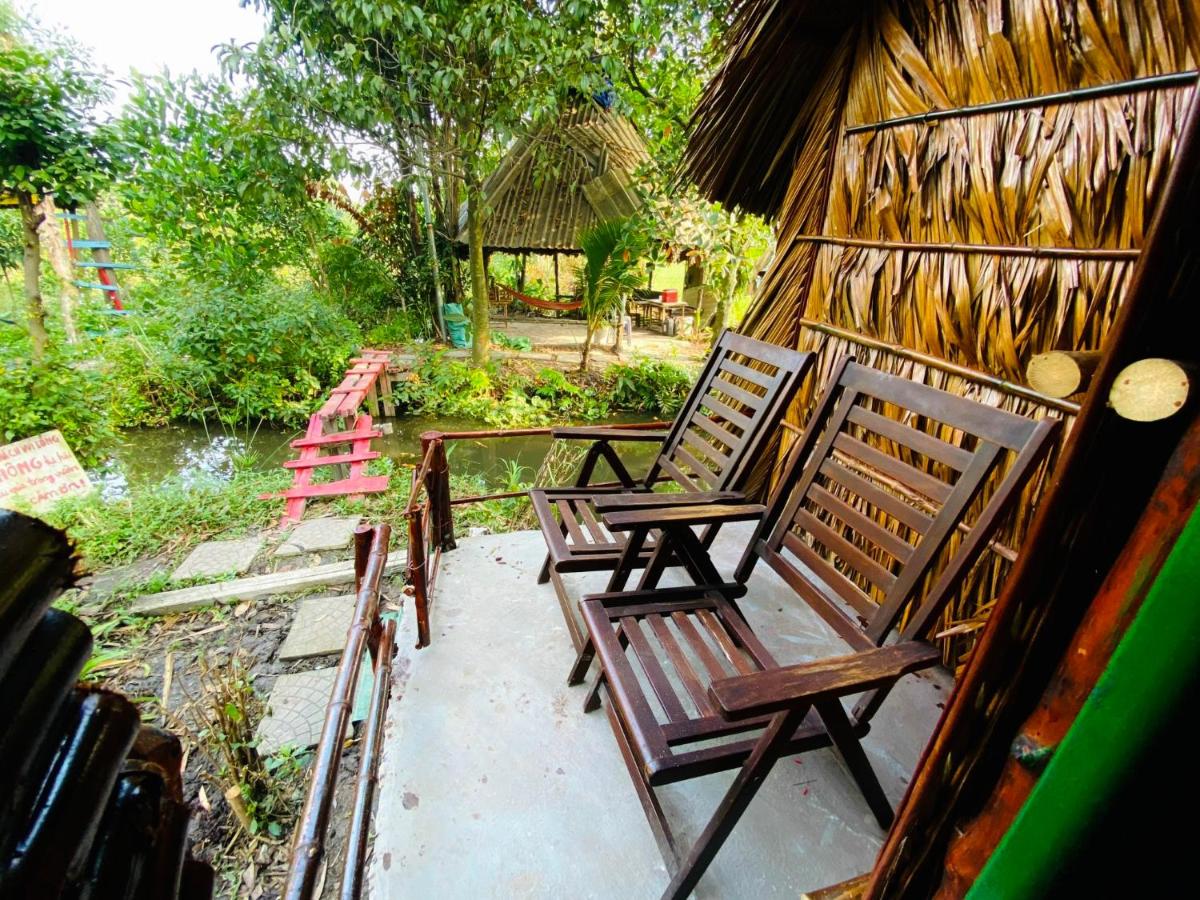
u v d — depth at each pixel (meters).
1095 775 0.35
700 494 1.63
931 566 1.19
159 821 0.34
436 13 4.75
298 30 4.75
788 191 2.44
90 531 3.10
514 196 8.10
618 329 8.30
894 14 1.84
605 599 1.46
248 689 1.91
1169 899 0.36
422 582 1.73
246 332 5.89
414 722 1.53
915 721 1.60
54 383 4.50
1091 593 0.46
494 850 1.24
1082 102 1.36
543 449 5.67
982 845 0.44
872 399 2.00
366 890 1.17
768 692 0.92
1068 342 1.43
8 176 4.11
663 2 4.77
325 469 4.43
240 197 5.82
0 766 0.22
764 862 1.23
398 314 8.42
